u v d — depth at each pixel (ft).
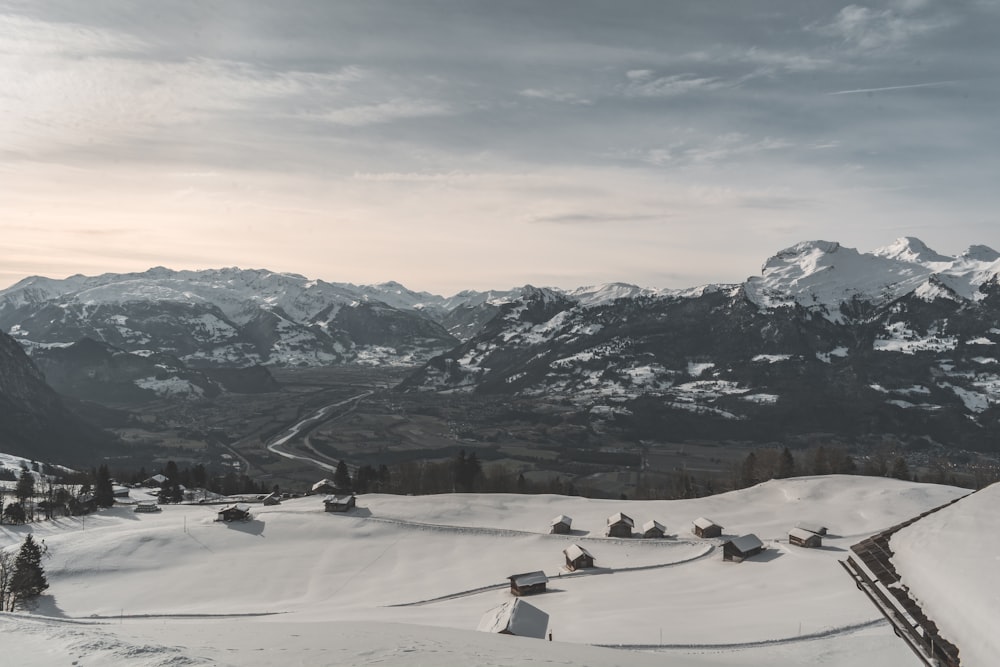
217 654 103.76
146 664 90.68
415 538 460.55
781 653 210.59
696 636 231.50
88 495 591.37
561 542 447.42
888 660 201.77
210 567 404.98
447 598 342.64
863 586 97.76
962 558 87.51
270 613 317.22
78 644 100.94
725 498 561.43
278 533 469.16
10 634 108.27
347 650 111.86
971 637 74.08
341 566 409.28
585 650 136.98
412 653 110.83
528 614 227.20
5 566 355.15
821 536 424.05
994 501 98.27
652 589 338.95
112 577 389.60
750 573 361.92
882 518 471.62
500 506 543.80
